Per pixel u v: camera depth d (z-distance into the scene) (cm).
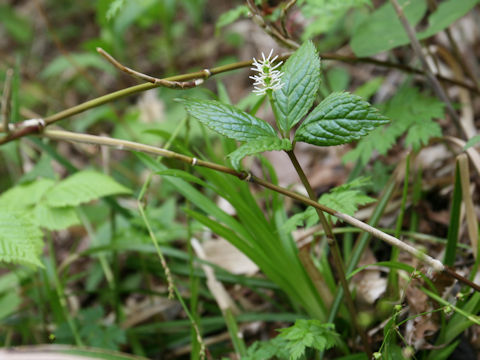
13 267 75
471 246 67
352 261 65
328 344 59
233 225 63
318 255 72
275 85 55
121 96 56
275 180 66
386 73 100
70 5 172
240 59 129
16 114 72
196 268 73
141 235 75
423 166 78
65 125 110
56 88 134
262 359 61
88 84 135
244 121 55
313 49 55
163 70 138
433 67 86
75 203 69
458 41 95
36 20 172
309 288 65
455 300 61
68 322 70
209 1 157
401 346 62
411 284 62
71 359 50
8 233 60
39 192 70
